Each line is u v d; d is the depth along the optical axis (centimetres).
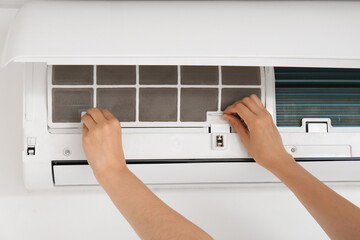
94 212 84
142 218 49
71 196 84
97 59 53
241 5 56
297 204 88
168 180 77
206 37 53
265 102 73
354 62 57
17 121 86
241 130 71
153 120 71
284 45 53
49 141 70
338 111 75
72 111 70
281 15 55
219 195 86
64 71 70
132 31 53
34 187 76
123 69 70
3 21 80
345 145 75
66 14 54
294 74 74
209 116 72
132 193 55
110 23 53
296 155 74
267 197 87
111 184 59
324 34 54
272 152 67
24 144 70
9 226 82
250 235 86
